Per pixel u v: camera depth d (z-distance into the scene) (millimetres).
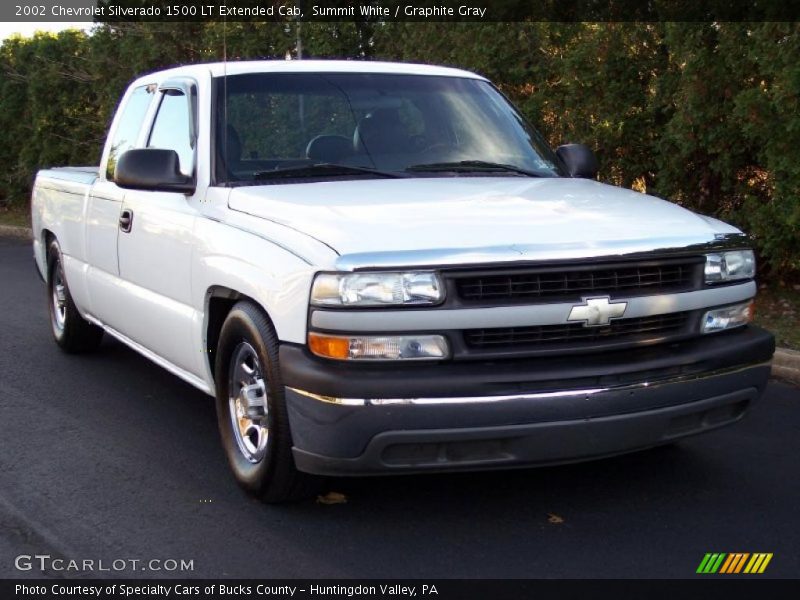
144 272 5672
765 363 4555
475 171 5336
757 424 5875
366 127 5395
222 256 4648
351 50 13766
